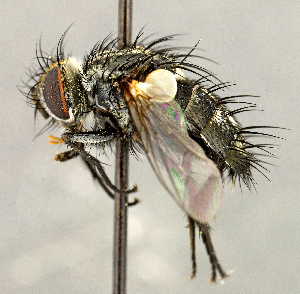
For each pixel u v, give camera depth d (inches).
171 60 2.6
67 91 2.6
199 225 2.6
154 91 2.6
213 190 2.5
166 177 2.5
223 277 2.6
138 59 2.6
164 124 2.6
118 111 2.6
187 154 2.5
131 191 2.6
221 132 2.6
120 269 2.6
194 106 2.6
